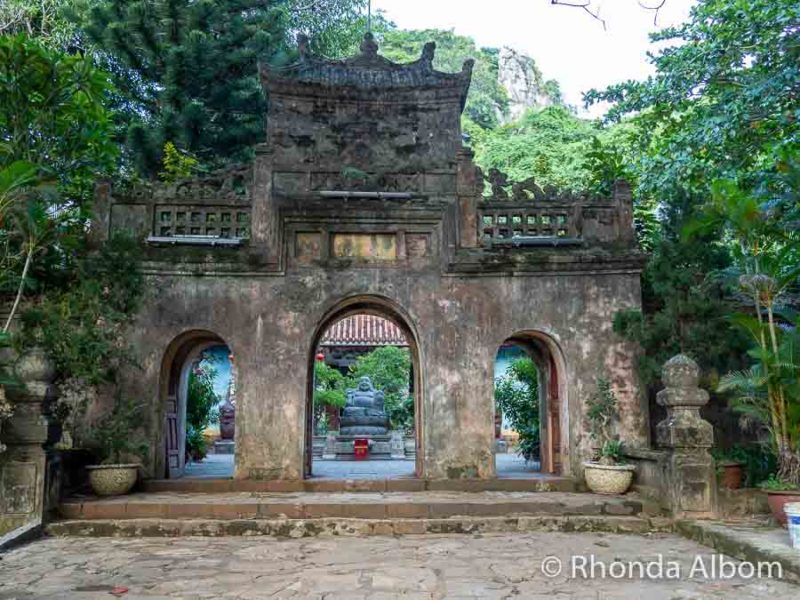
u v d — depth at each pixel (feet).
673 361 29.71
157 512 28.76
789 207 33.37
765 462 31.35
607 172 44.32
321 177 36.86
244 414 34.53
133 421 33.04
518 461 50.72
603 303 36.37
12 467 27.12
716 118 37.27
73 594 18.67
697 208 35.81
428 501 29.99
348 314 39.68
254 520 28.04
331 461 54.80
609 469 32.27
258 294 35.68
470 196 36.88
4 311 34.37
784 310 30.09
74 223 38.55
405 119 41.01
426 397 35.29
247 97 61.05
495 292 36.42
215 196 36.55
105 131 37.68
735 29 37.63
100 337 32.12
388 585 19.63
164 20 56.80
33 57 32.04
